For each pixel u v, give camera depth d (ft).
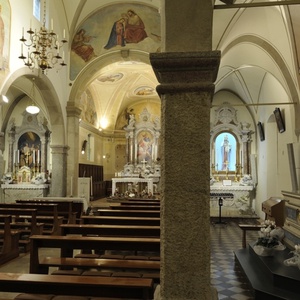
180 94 8.93
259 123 53.16
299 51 30.78
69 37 52.70
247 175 56.80
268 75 46.01
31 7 41.45
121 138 85.66
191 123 8.84
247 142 58.03
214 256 29.58
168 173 8.82
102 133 82.69
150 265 16.75
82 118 69.77
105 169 84.74
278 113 41.63
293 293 18.04
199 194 8.71
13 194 60.08
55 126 51.62
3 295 17.85
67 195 52.54
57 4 48.93
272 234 23.95
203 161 8.75
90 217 26.63
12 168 64.59
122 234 22.17
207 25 9.19
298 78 32.86
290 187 39.27
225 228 45.03
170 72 8.98
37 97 61.82
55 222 33.35
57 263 17.19
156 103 85.71
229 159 58.90
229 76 53.93
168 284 8.70
